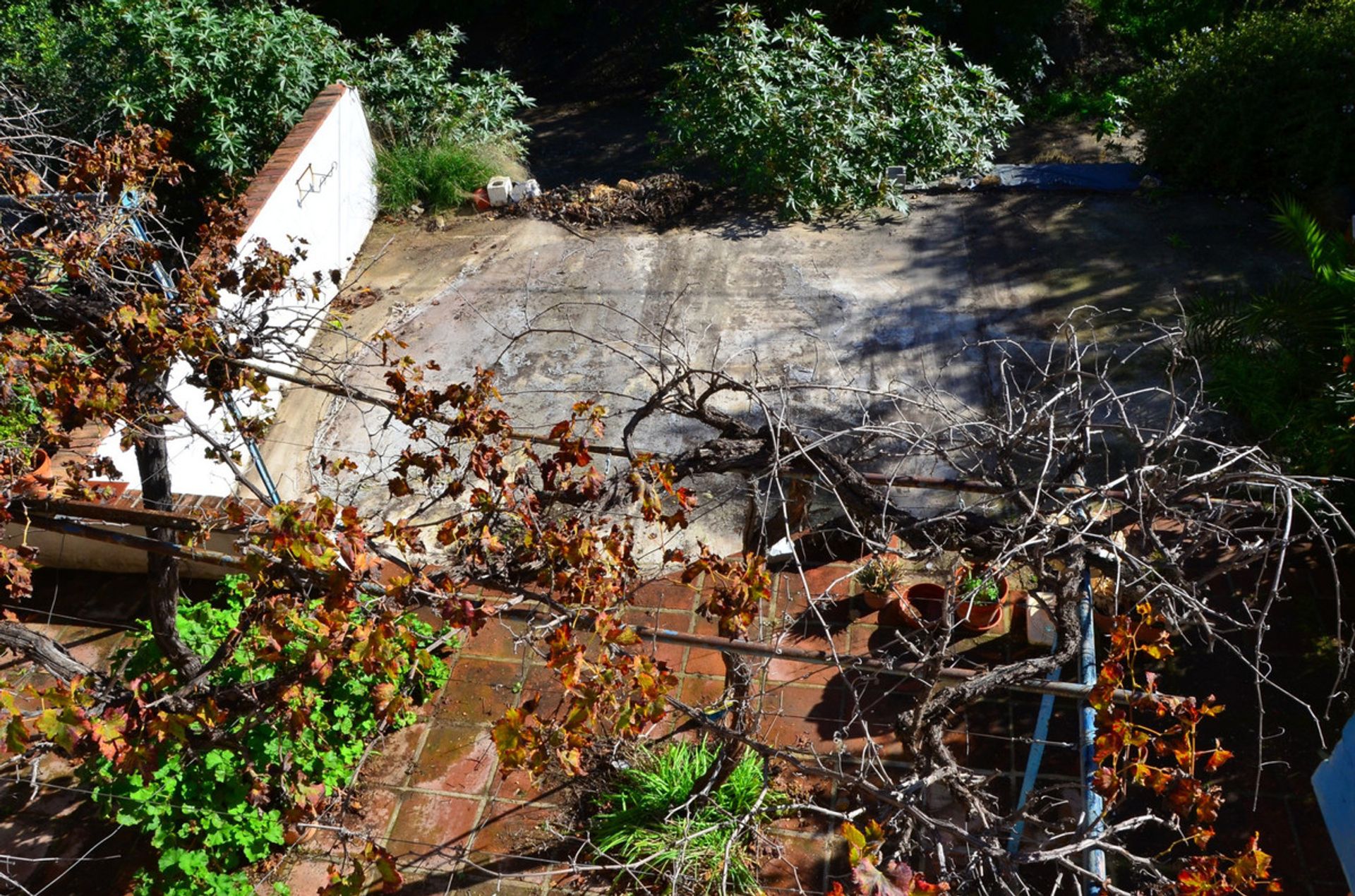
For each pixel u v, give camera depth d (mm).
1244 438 6973
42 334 4707
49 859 5473
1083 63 13781
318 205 9094
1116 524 4145
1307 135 9281
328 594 3496
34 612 6594
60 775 5906
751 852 5270
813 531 5215
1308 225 6789
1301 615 6219
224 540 6582
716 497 7211
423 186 10570
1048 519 3939
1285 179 9703
